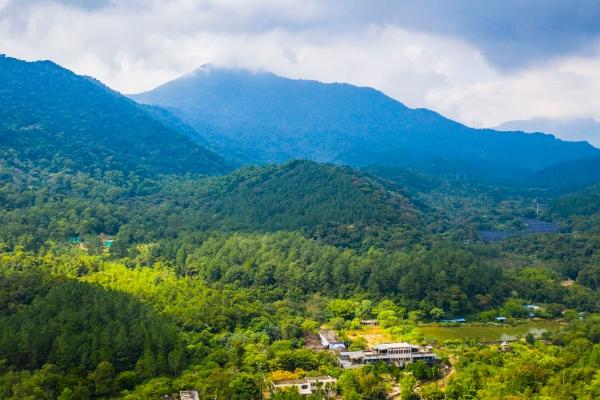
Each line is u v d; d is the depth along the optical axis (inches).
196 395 7741.1
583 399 7017.7
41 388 7509.8
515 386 7632.9
